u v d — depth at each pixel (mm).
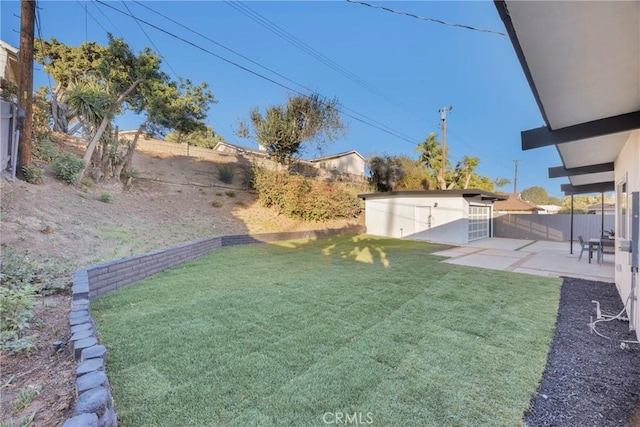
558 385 2277
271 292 4527
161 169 13758
